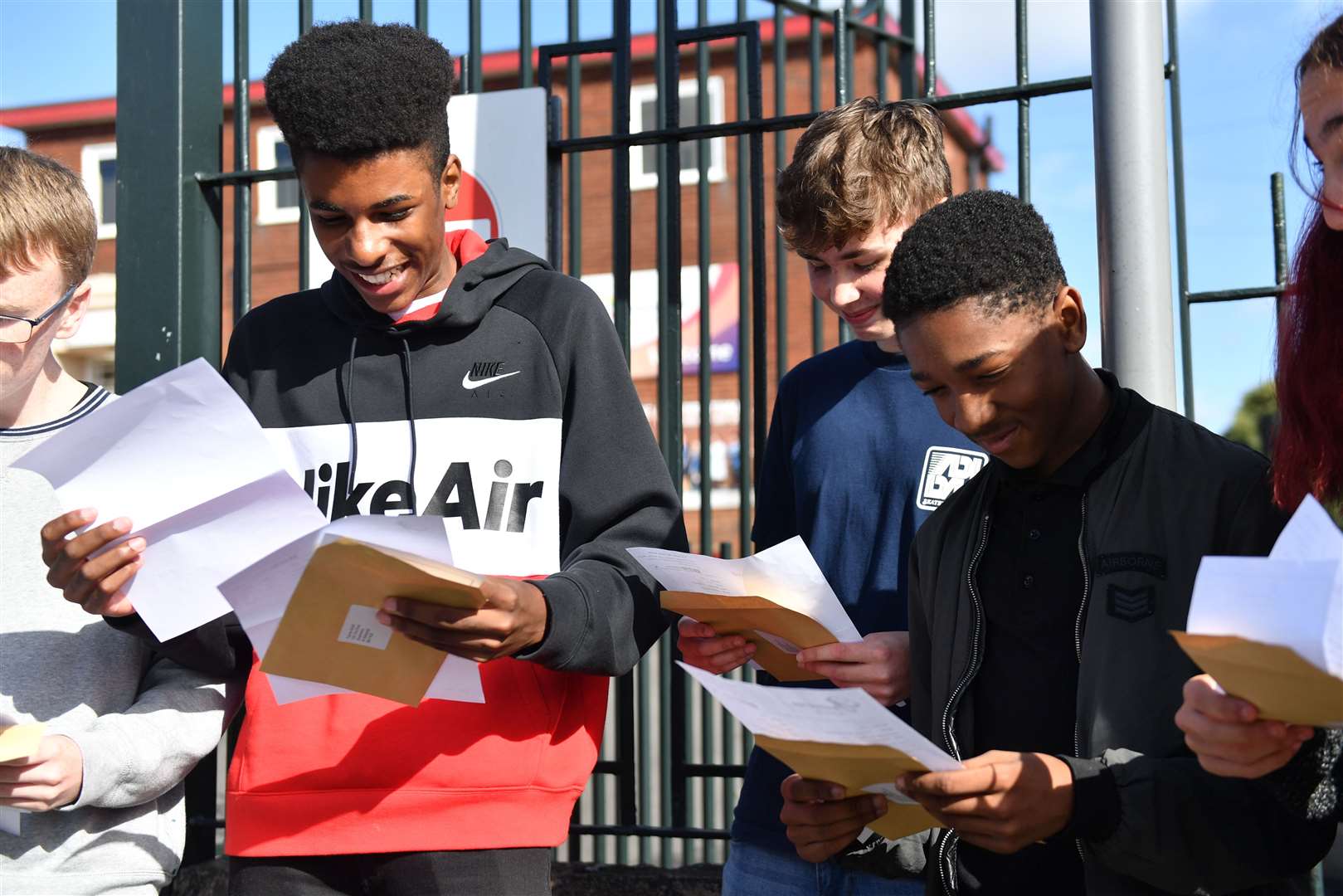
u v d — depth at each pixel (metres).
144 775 1.85
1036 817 1.39
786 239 2.24
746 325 3.15
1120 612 1.51
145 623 1.75
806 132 2.25
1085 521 1.58
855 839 1.84
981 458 2.12
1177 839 1.38
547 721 1.81
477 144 2.91
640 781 3.47
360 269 1.84
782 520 2.36
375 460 1.91
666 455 2.90
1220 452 1.55
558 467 1.88
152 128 3.04
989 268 1.52
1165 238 2.27
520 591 1.60
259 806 1.79
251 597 1.53
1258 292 2.55
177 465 1.65
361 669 1.56
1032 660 1.61
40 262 1.93
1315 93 1.38
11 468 1.94
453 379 1.91
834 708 1.32
